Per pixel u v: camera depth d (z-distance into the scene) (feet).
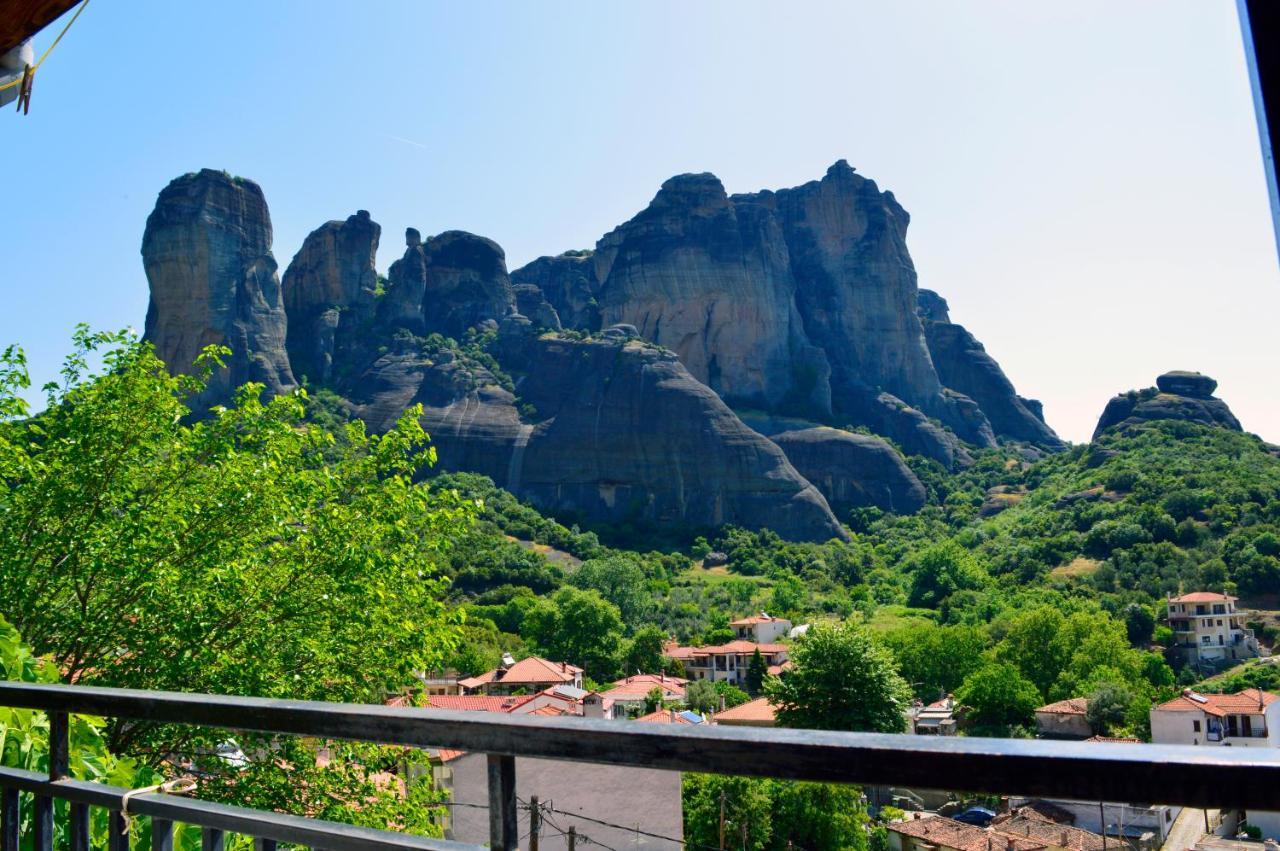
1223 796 3.60
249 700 6.71
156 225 462.19
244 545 41.50
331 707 6.27
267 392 458.09
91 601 39.65
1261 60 3.79
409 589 44.11
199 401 439.63
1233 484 358.84
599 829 73.82
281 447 44.62
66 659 38.24
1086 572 343.87
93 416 40.68
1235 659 257.55
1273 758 3.56
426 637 43.32
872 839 93.45
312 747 38.32
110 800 7.64
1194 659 257.55
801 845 79.10
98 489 39.91
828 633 128.36
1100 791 3.81
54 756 8.14
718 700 213.66
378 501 43.93
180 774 34.81
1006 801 94.38
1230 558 309.63
